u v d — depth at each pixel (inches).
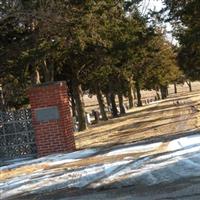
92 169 718.5
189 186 524.7
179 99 4276.6
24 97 1873.8
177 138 906.1
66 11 1121.4
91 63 1829.5
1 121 992.9
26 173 786.2
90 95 3085.6
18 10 1006.4
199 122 1378.0
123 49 1612.9
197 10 1417.3
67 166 787.4
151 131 1338.6
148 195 515.2
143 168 665.0
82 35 1246.3
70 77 1924.2
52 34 1192.8
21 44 1243.2
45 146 974.4
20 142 986.1
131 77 3002.0
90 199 538.9
